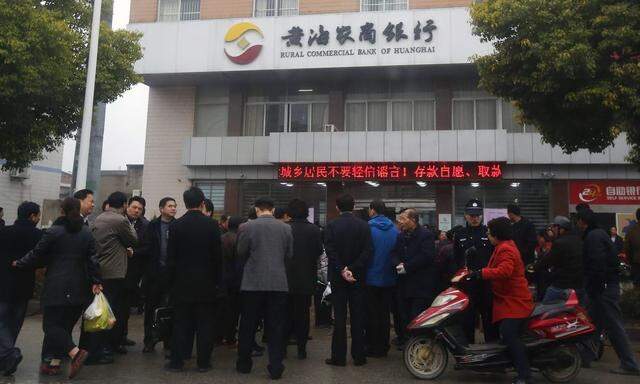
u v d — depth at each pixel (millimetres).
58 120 12820
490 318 6703
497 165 15031
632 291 9109
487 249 6824
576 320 5750
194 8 17906
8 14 10438
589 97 8969
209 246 6094
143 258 7262
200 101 18062
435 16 15461
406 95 17156
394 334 8938
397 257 6969
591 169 15281
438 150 15227
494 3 10188
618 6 8906
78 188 10695
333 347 6508
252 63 16297
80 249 5871
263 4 17562
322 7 17062
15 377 5652
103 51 13266
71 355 5609
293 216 7117
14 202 21781
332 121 17172
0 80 10180
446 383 5789
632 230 8047
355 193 16812
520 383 5531
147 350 7020
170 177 17719
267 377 5891
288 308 7047
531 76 9641
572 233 6492
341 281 6535
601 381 5898
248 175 17125
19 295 5949
